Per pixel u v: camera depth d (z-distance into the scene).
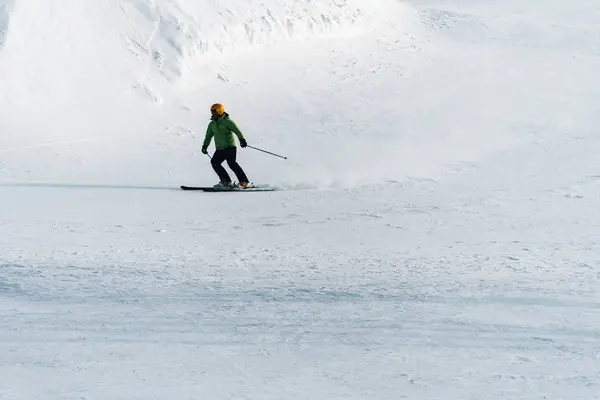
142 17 59.72
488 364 9.02
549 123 52.31
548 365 8.96
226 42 61.81
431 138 49.19
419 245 21.56
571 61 68.12
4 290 14.27
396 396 7.77
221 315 11.95
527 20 80.44
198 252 20.41
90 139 48.47
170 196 34.94
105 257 19.34
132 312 12.20
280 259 18.98
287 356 9.46
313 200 33.03
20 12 54.66
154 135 50.19
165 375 8.58
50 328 11.05
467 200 31.80
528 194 33.06
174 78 56.84
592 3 89.19
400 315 11.88
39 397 7.68
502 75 63.88
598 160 41.84
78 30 56.66
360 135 50.06
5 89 51.41
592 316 11.63
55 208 31.06
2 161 43.41
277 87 58.72
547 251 19.88
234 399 7.70
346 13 71.69
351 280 15.53
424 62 66.12
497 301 12.94
